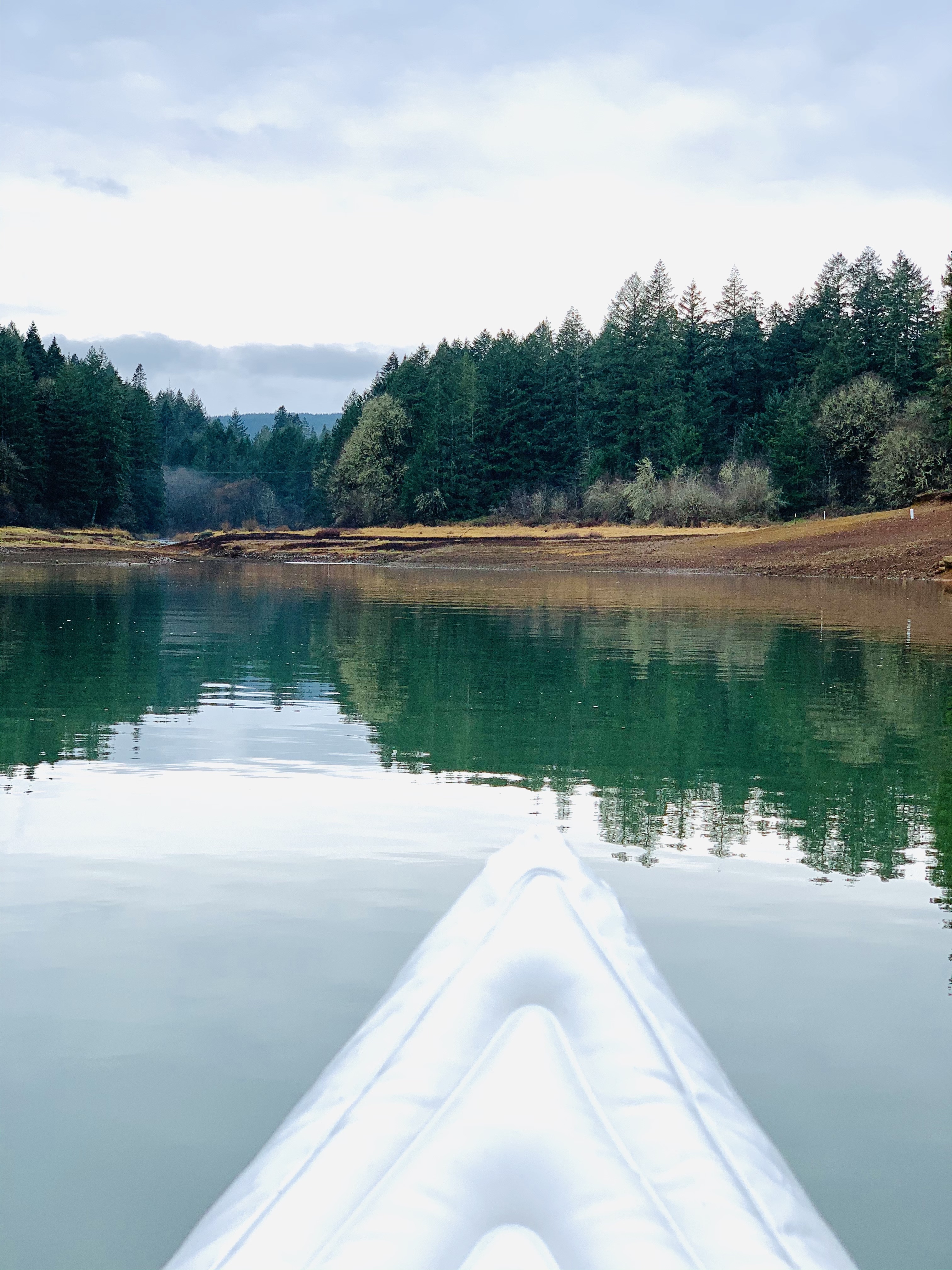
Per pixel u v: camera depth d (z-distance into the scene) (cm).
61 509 9162
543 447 8394
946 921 398
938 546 4172
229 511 13912
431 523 8281
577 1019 95
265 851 481
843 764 675
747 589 3164
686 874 453
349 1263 65
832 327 8156
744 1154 86
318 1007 317
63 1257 200
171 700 922
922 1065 282
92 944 368
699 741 750
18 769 650
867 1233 207
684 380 8525
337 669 1147
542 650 1355
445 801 575
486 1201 70
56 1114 254
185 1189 224
